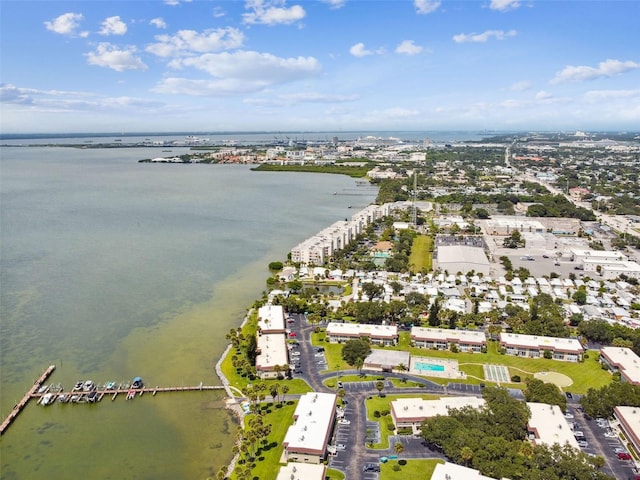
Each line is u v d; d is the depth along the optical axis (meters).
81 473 124.12
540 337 191.75
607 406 142.38
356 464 124.69
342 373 172.00
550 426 135.00
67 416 149.25
